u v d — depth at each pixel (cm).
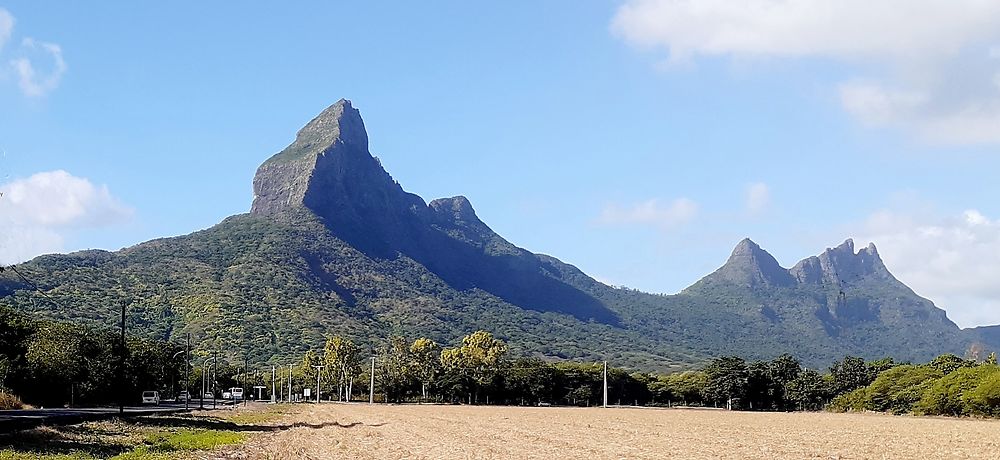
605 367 16800
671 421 10250
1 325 11538
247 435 6550
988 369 12838
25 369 10950
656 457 5000
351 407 15038
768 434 7619
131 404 13788
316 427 8144
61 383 11519
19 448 4416
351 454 5062
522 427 8362
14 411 8925
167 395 18312
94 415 7750
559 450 5459
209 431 6819
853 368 18000
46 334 12050
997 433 8000
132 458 4300
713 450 5622
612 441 6384
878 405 15362
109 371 12581
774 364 18725
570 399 19575
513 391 19162
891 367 18138
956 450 5875
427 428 8081
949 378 13312
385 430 7706
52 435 5188
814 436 7388
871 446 6209
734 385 17962
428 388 19612
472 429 7938
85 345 12700
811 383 17888
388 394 19712
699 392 19988
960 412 12794
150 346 15625
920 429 8738
